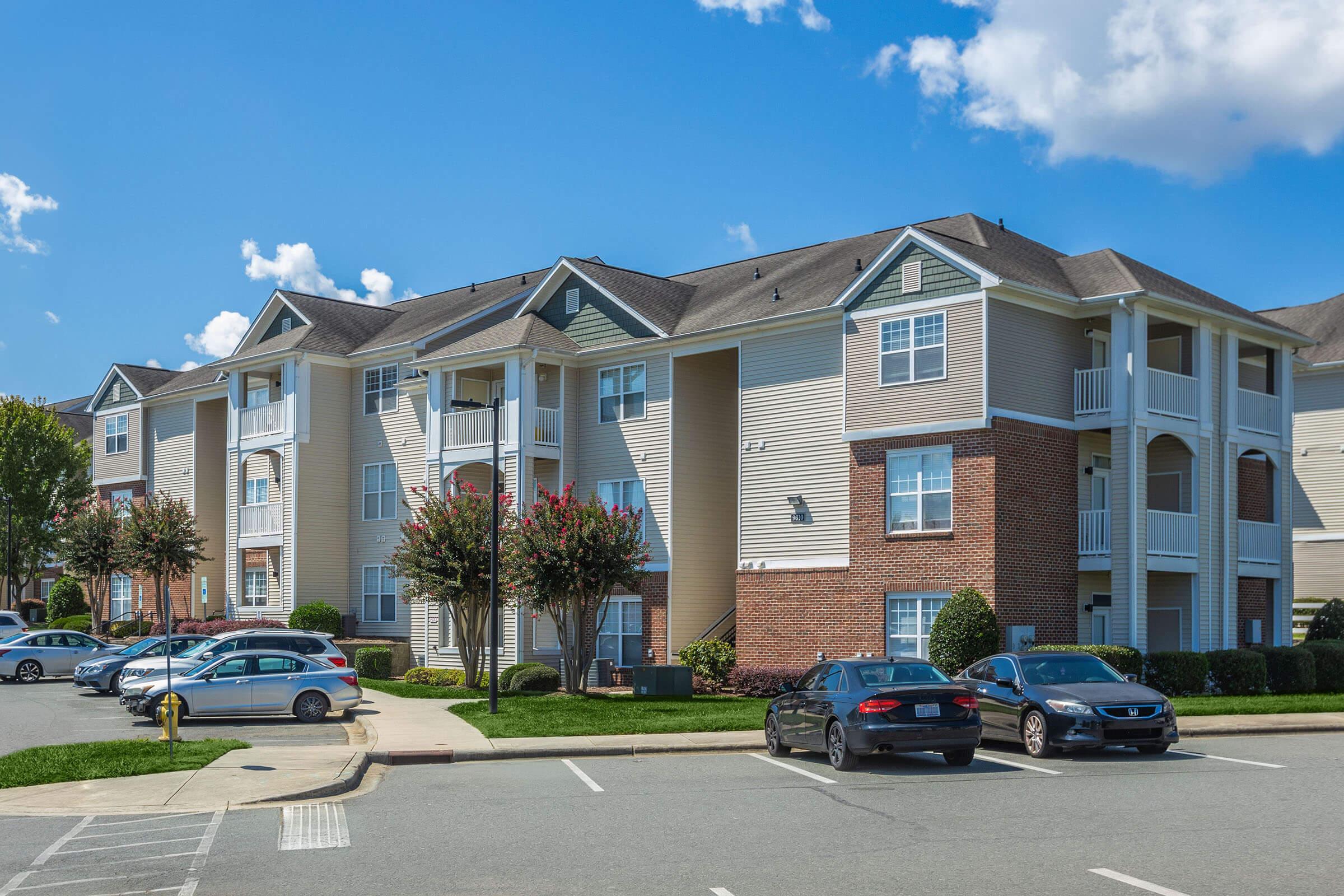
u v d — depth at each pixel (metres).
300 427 44.28
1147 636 30.02
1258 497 35.06
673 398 35.47
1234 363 32.50
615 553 30.33
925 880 10.53
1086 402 30.16
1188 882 10.27
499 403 38.78
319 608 42.12
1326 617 37.94
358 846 12.48
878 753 19.38
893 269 30.27
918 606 29.25
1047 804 14.48
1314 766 17.83
